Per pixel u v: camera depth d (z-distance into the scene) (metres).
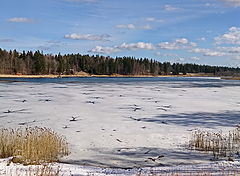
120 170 7.62
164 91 37.16
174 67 171.62
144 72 136.25
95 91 35.59
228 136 12.34
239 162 8.15
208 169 7.18
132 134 13.04
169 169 7.46
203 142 11.09
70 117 17.30
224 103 24.92
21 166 7.35
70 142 11.52
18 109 20.12
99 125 15.04
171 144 11.24
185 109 21.09
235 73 166.88
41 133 10.98
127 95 30.89
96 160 9.19
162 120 16.66
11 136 10.27
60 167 7.57
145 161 9.07
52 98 27.12
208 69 184.88
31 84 49.06
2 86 42.84
